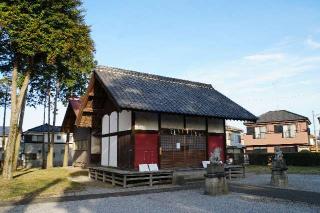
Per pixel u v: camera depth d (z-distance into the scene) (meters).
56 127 47.97
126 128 17.39
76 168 27.22
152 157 16.92
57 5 17.41
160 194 12.55
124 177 14.87
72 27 18.23
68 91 30.59
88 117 21.95
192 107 17.88
